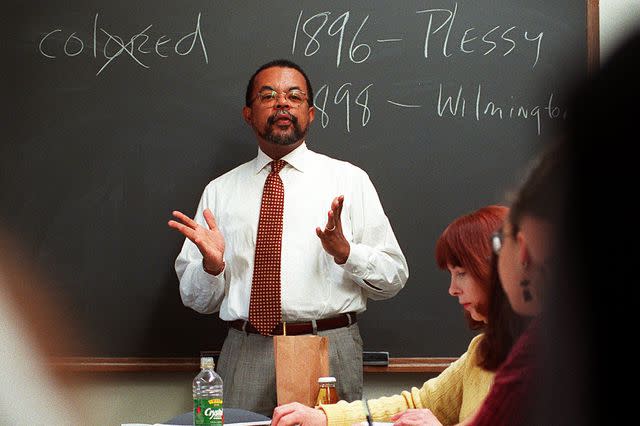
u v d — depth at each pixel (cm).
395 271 751
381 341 827
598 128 96
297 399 612
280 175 768
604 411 100
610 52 94
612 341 99
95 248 835
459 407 487
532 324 128
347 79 839
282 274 741
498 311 218
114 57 844
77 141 841
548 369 108
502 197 154
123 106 844
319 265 745
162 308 832
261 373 732
